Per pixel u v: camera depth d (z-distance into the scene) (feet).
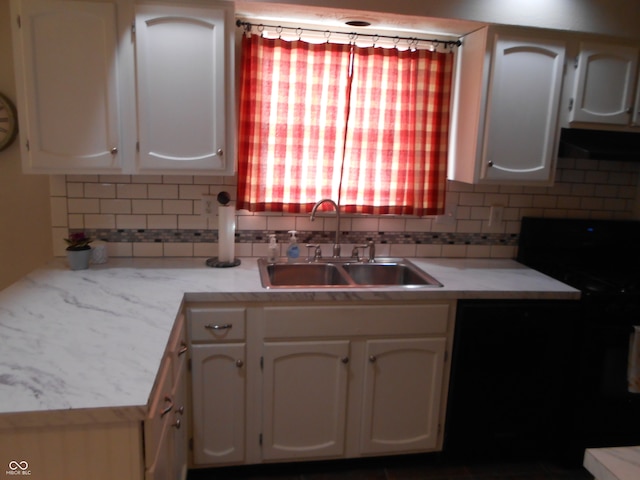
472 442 7.62
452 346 7.30
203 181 8.05
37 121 6.53
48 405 3.65
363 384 7.15
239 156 7.80
